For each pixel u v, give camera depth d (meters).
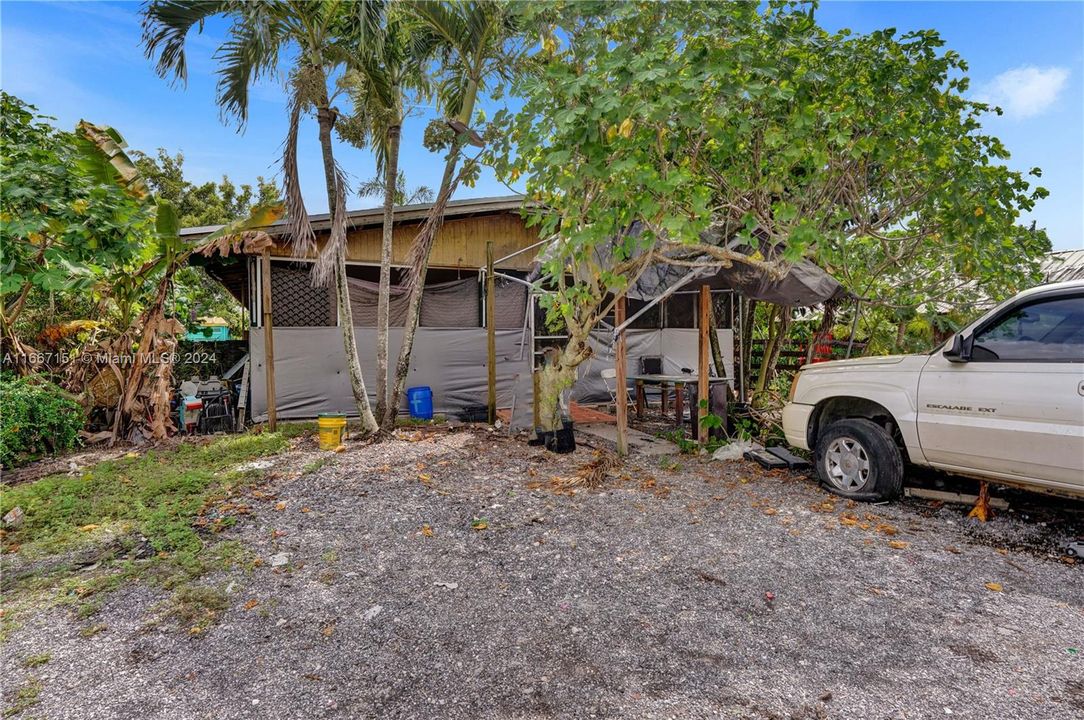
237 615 2.90
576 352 6.25
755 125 4.77
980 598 3.06
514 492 5.03
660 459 6.33
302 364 8.38
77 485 5.07
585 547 3.80
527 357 9.76
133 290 7.94
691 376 9.40
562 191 5.12
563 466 5.98
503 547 3.81
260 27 5.69
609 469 5.77
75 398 7.15
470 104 6.78
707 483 5.36
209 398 8.04
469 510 4.53
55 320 8.95
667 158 5.31
